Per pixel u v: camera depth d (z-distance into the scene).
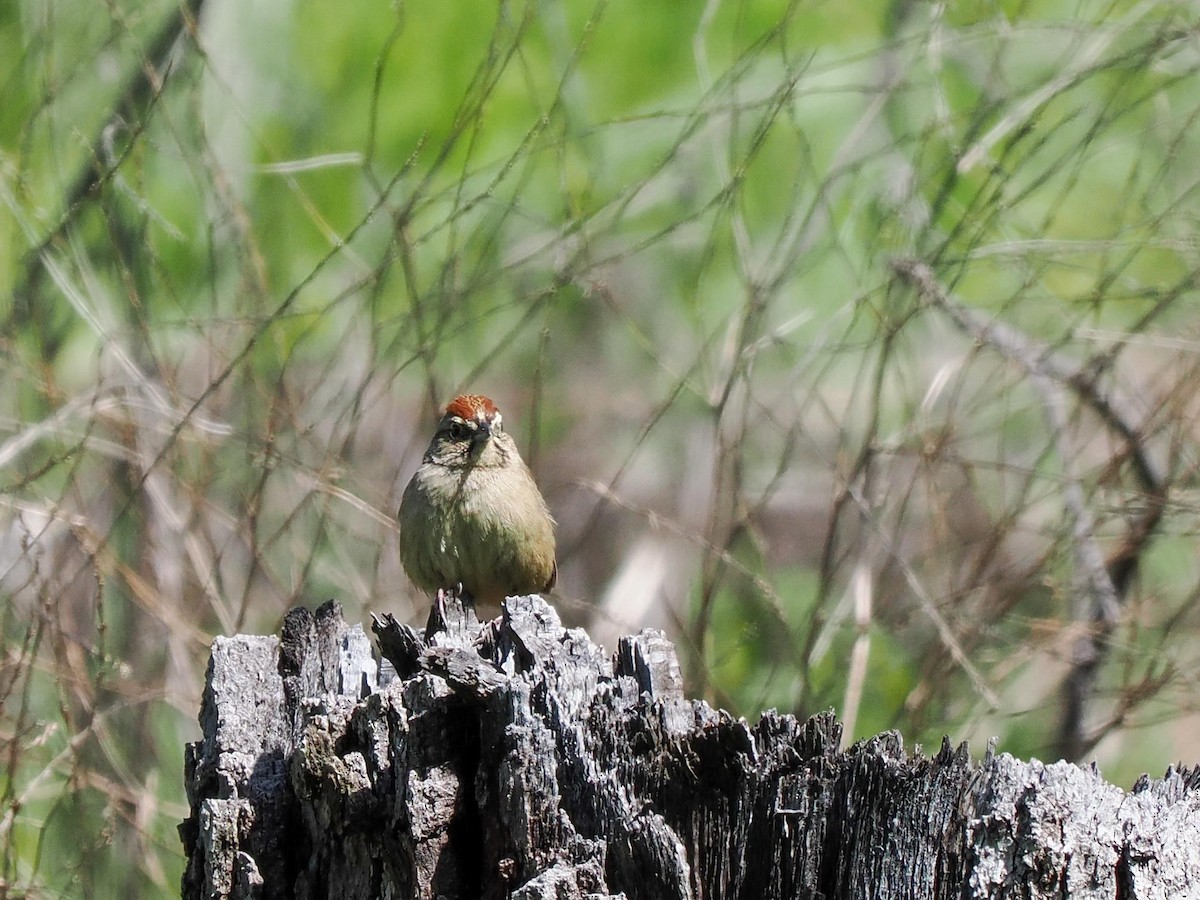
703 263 11.63
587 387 15.46
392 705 5.75
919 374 13.73
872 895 5.16
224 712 6.41
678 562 13.63
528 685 5.65
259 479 11.34
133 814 11.23
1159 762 13.42
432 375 11.16
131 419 11.12
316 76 16.17
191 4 12.41
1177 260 13.48
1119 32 11.62
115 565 10.73
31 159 12.88
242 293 11.70
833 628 11.52
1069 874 5.00
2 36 13.45
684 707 5.74
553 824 5.32
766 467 13.91
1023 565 11.92
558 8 15.33
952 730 11.59
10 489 10.05
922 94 14.10
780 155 14.69
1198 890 5.01
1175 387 11.02
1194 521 11.81
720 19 16.69
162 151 11.73
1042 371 11.55
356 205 15.30
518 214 12.20
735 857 5.36
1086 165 14.03
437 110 16.16
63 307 12.62
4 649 10.44
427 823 5.53
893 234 11.77
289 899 6.03
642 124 15.48
